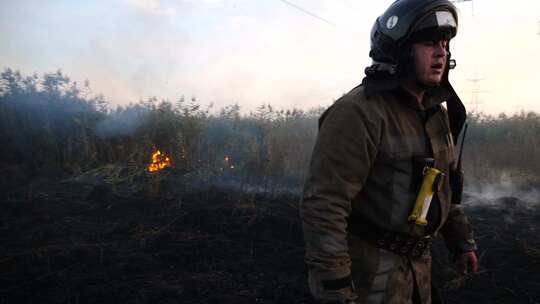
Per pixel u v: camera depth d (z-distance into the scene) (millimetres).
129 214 5145
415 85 1587
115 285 3430
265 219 4785
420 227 1546
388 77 1556
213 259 3977
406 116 1541
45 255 3967
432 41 1541
